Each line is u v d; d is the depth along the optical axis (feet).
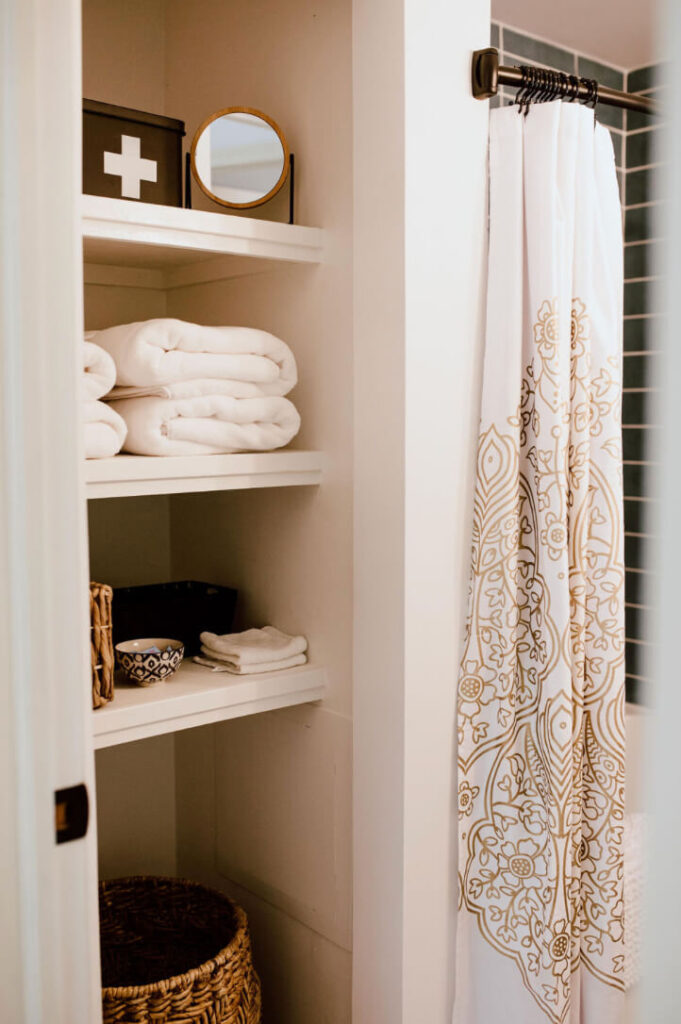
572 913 4.87
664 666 0.70
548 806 4.78
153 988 4.44
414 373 4.52
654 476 0.70
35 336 3.14
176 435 4.51
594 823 5.04
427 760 4.73
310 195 4.98
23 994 3.32
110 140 4.53
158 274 6.04
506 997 4.87
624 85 7.76
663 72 0.68
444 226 4.60
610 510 5.06
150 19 5.93
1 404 3.14
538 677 4.88
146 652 4.68
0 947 3.26
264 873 5.64
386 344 4.58
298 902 5.39
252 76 5.30
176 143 4.77
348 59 4.68
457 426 4.75
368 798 4.83
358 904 4.93
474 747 4.87
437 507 4.68
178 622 5.20
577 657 4.92
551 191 4.70
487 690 4.86
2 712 3.20
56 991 3.33
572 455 4.95
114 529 6.06
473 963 4.95
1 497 3.17
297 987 5.45
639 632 7.77
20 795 3.25
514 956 4.86
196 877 6.25
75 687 3.30
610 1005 4.99
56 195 3.17
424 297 4.53
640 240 7.68
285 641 5.17
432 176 4.52
